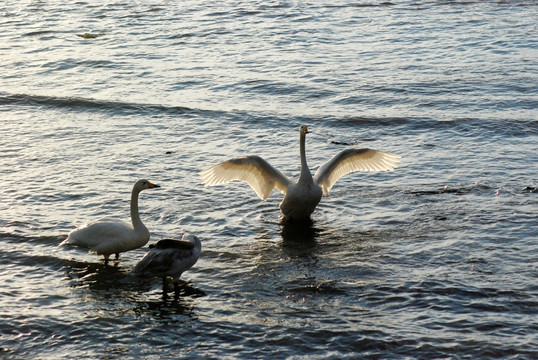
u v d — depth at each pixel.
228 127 23.16
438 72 28.34
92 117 24.30
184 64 30.36
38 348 11.31
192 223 16.20
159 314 12.29
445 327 11.69
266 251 14.83
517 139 21.27
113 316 12.20
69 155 20.53
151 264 12.80
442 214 16.38
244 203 17.36
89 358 11.04
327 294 12.95
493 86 26.38
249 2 42.12
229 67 29.80
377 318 12.04
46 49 32.81
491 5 39.91
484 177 18.45
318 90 26.62
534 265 13.80
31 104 25.50
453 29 35.03
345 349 11.17
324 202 17.38
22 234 15.36
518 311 12.14
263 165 16.19
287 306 12.54
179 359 11.00
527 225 15.62
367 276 13.59
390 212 16.62
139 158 20.31
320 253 14.69
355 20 37.56
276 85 27.22
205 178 16.20
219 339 11.52
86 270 13.88
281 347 11.27
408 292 12.88
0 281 13.41
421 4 40.94
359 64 29.84
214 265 14.17
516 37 33.09
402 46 32.44
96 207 16.95
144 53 32.09
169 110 24.69
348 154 16.70
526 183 17.98
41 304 12.58
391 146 21.17
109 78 28.58
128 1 42.59
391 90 26.34
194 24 37.19
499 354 10.91
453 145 21.00
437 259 14.20
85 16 39.16
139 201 17.34
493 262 13.98
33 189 17.97
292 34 35.00
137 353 11.16
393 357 10.95
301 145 16.00
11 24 37.50
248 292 13.07
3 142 21.61
